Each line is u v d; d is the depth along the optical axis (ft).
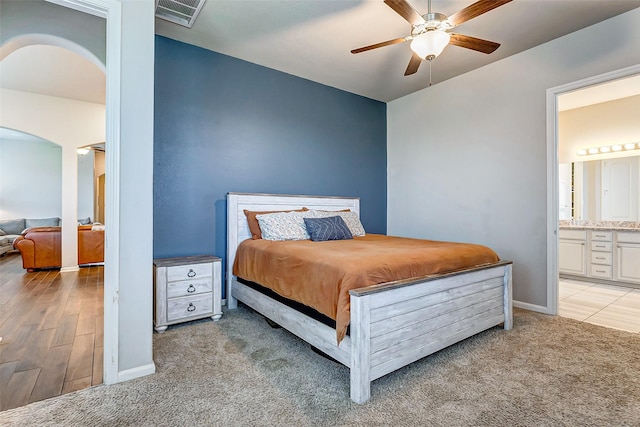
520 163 10.61
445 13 8.46
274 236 9.80
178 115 9.88
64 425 4.66
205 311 9.11
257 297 8.95
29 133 15.92
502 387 5.76
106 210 5.90
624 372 6.31
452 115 12.67
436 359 6.89
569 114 16.46
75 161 16.89
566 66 9.49
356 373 5.34
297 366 6.52
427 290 6.61
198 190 10.27
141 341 6.16
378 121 15.31
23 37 7.06
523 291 10.59
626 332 8.42
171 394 5.49
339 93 13.87
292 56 10.83
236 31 9.30
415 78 12.67
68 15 7.52
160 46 9.56
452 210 12.71
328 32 9.31
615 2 7.93
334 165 13.70
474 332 7.75
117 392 5.53
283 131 12.17
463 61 11.17
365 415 4.97
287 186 12.28
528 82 10.36
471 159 12.03
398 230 15.03
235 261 10.35
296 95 12.50
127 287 6.01
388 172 15.60
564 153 16.66
